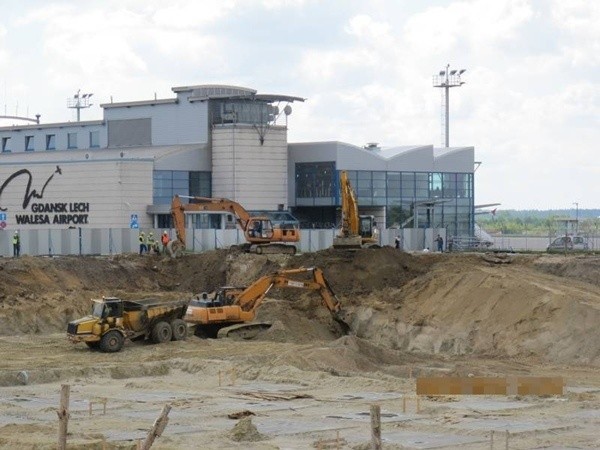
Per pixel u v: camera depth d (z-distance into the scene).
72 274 88.12
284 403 49.59
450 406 48.62
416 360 65.88
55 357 64.44
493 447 39.47
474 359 67.38
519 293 73.50
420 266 86.38
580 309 68.94
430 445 39.88
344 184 88.62
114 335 66.38
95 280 89.06
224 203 93.81
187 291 90.94
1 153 132.12
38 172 113.56
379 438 29.16
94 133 129.25
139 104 123.25
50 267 87.19
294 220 115.50
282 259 89.81
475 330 72.81
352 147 116.25
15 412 46.84
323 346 64.31
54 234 102.62
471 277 78.44
